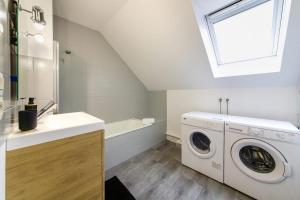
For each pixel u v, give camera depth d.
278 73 1.58
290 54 1.35
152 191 1.50
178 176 1.76
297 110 1.63
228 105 2.21
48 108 0.99
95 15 2.04
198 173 1.82
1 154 0.55
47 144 0.71
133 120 3.12
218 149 1.62
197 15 1.48
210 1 1.35
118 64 2.97
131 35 2.25
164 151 2.50
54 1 1.71
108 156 1.90
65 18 2.13
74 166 0.82
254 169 1.40
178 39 1.86
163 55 2.27
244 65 1.85
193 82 2.48
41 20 1.33
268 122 1.50
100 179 0.96
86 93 2.47
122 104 3.09
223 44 1.87
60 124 0.86
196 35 1.68
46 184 0.71
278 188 1.24
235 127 1.48
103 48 2.70
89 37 2.46
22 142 0.63
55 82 1.58
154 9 1.65
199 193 1.47
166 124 3.15
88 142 0.89
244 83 1.95
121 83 3.05
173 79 2.70
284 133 1.20
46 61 1.42
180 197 1.42
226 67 2.00
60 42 2.11
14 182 0.61
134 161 2.13
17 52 1.00
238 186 1.48
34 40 1.32
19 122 0.69
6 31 0.78
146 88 3.62
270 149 1.26
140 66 2.92
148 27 1.93
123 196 1.43
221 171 1.60
